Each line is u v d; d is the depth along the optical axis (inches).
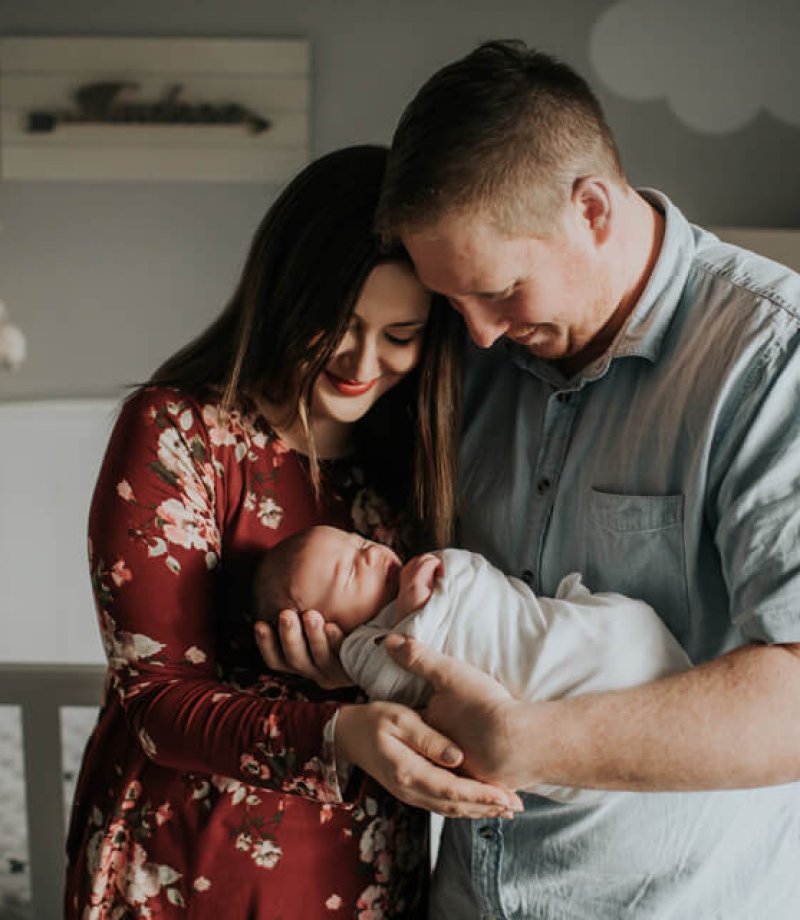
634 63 131.6
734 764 38.2
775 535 39.8
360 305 45.3
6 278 140.2
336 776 42.4
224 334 50.4
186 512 47.4
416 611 46.1
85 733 101.5
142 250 139.0
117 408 58.7
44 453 132.5
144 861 49.0
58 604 132.6
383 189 42.1
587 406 47.5
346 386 47.9
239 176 136.6
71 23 134.1
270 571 49.2
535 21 131.4
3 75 135.3
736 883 47.3
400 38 132.5
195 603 47.2
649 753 38.2
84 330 140.9
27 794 61.4
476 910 50.8
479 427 52.2
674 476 44.2
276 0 132.3
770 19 129.6
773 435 41.0
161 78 134.6
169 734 44.9
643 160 133.8
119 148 136.6
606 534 46.3
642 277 45.2
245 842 48.8
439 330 48.8
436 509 51.1
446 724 40.4
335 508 51.8
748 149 132.7
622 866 46.6
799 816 48.9
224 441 49.4
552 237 41.4
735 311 43.1
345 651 46.3
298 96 134.2
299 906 49.9
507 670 44.4
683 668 44.3
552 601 45.8
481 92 40.2
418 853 53.3
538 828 47.8
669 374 44.6
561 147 40.9
